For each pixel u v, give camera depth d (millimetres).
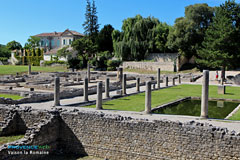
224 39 52188
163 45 86125
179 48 77938
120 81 55094
